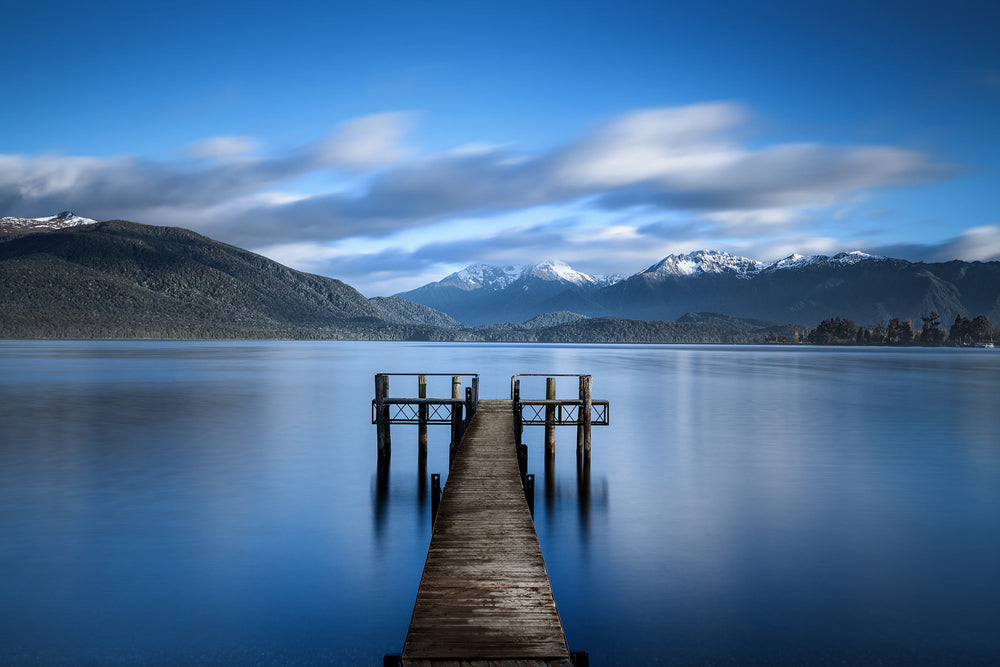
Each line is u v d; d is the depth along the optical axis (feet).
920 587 46.03
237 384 219.00
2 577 47.55
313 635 39.19
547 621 31.76
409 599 44.16
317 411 145.89
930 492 73.61
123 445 101.35
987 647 37.65
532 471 85.30
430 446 103.14
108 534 57.57
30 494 71.41
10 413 138.41
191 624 40.37
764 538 56.90
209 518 62.80
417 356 523.29
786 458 93.45
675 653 37.04
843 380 254.27
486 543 41.88
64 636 38.86
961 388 216.95
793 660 36.27
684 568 49.65
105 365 331.57
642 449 100.94
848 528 59.72
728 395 188.44
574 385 224.74
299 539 56.54
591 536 57.47
